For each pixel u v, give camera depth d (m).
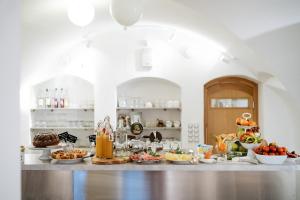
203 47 6.04
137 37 6.07
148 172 2.96
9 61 1.19
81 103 6.37
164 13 4.66
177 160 2.89
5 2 1.18
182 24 5.11
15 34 1.22
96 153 3.10
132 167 2.87
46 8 3.77
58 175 2.99
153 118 6.37
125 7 2.90
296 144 5.88
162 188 2.95
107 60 6.07
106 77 6.05
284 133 5.93
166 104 6.22
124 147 3.38
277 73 4.31
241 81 6.26
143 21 5.24
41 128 6.21
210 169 2.84
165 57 6.06
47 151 3.28
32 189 3.01
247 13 3.85
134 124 4.16
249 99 6.30
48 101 6.25
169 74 6.05
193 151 3.39
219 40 5.23
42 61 5.44
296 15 3.82
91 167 2.88
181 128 6.05
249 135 2.98
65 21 4.45
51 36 4.85
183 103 6.04
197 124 6.02
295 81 4.27
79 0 3.36
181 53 6.07
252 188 2.91
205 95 6.23
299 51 4.18
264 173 2.90
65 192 2.99
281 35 4.11
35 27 4.29
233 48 5.20
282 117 5.94
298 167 2.78
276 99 5.96
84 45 6.05
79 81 6.41
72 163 2.97
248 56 5.08
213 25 4.51
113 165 2.88
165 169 2.87
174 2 3.95
